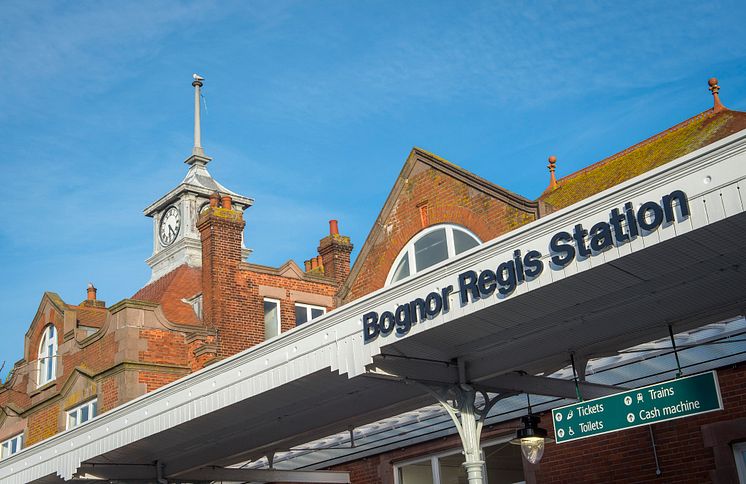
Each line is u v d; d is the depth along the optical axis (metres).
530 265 8.59
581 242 8.17
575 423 9.83
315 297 26.88
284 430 13.63
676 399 8.98
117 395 22.00
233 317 24.58
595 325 9.79
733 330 11.91
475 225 15.34
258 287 25.48
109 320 22.98
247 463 19.28
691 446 12.30
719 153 7.27
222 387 12.29
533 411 14.27
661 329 10.28
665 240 7.57
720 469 11.88
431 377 10.57
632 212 7.82
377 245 17.19
